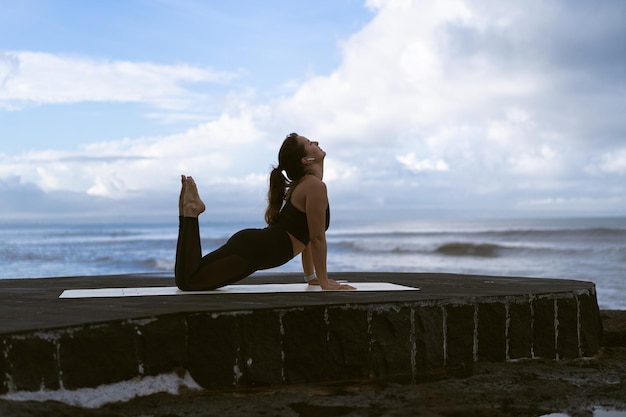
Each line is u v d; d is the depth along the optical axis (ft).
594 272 63.67
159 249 130.41
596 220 421.59
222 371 12.92
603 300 40.96
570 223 353.10
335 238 172.45
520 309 15.99
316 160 17.43
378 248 109.60
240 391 12.96
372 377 14.07
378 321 14.20
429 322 14.75
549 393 13.00
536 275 61.77
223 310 12.98
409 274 23.75
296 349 13.51
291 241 16.94
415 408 11.73
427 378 14.34
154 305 13.73
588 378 14.74
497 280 20.51
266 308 13.29
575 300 17.06
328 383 13.70
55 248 137.80
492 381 14.06
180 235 16.62
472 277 21.98
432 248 101.19
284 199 17.67
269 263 16.89
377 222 469.16
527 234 135.13
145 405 11.84
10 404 9.88
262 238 16.74
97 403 11.58
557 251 90.63
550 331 16.53
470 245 97.86
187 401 12.18
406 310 14.48
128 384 12.03
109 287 18.53
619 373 15.26
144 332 12.26
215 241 143.13
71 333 11.41
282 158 17.40
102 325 11.78
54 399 11.16
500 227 285.64
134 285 19.26
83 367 11.53
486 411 11.71
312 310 13.69
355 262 83.71
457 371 14.87
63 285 19.34
